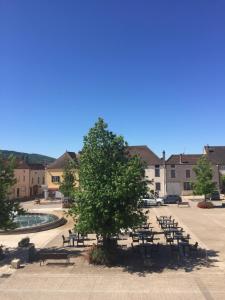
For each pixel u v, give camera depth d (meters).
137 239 21.27
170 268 16.84
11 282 15.29
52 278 15.72
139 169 18.12
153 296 13.48
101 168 18.12
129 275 15.96
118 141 18.86
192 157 69.69
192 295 13.48
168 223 27.98
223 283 14.71
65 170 48.00
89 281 15.27
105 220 17.36
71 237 22.47
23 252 20.30
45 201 61.75
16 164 20.53
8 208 19.34
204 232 26.48
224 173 68.56
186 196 66.62
